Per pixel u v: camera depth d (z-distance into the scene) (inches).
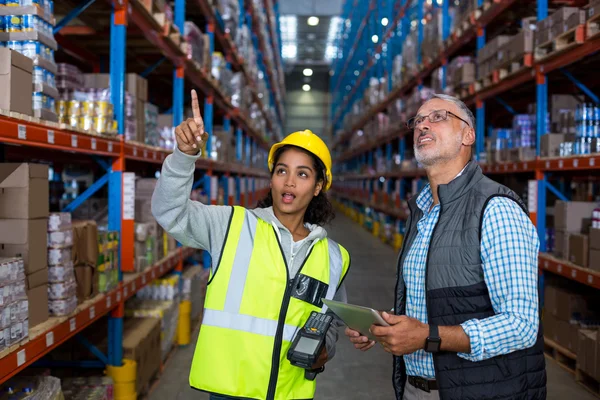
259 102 473.7
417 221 71.5
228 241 66.7
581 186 219.6
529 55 174.9
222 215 68.6
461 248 60.6
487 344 54.3
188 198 65.8
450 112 67.3
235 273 65.7
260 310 64.9
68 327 92.1
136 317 151.2
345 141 880.9
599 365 133.4
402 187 401.1
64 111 111.4
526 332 54.7
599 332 134.9
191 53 193.2
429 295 62.5
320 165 70.5
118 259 121.8
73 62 193.2
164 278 177.8
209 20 240.2
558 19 156.5
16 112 76.7
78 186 168.4
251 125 394.3
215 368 63.9
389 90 457.4
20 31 86.4
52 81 93.4
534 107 206.4
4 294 72.4
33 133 80.6
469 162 64.7
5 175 82.2
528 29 176.7
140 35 168.2
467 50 279.9
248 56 371.9
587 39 141.5
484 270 58.7
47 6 91.7
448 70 268.1
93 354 126.6
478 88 225.6
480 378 58.3
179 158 62.0
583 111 149.7
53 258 90.8
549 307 168.7
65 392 110.9
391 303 241.0
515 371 58.2
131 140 136.1
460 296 60.4
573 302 154.6
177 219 65.5
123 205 126.8
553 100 176.4
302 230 73.6
